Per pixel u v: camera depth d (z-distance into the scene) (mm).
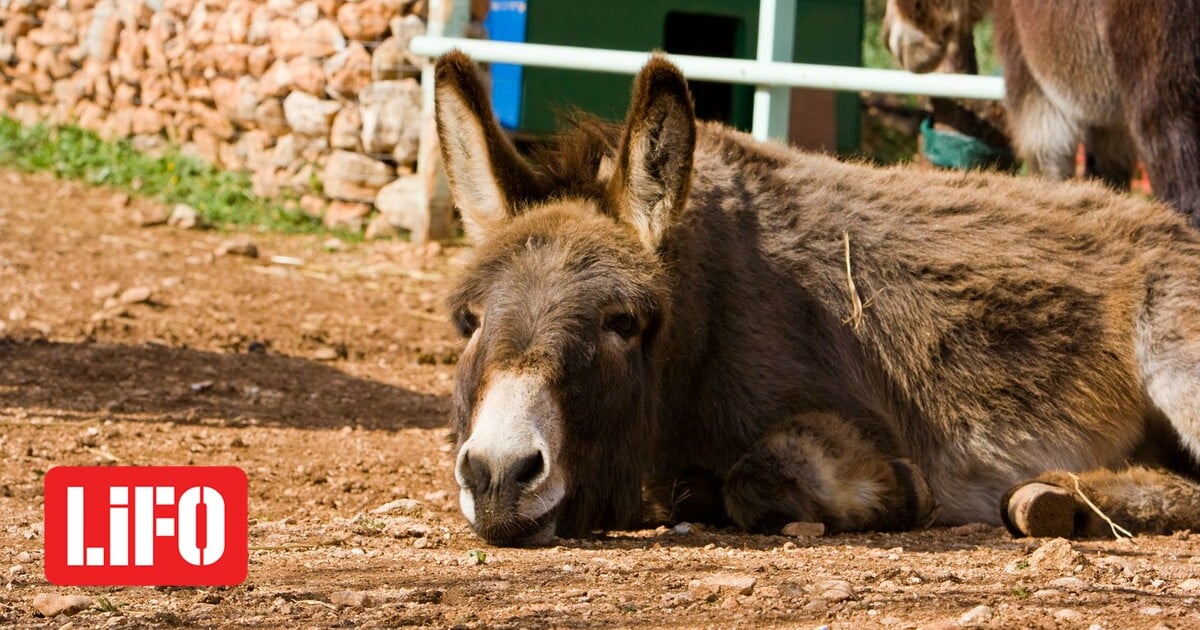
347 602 4523
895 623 4180
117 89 19438
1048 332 6801
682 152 5609
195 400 9586
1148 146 8492
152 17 18688
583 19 16594
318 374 10625
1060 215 7184
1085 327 6805
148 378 10047
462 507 5348
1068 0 9219
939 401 6766
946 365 6766
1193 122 8266
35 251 13836
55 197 16875
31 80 20984
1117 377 6789
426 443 8719
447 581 4848
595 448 5379
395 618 4273
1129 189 10211
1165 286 6715
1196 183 8289
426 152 15406
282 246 15203
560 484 5164
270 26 16625
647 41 16906
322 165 16297
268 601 4570
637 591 4652
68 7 20281
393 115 15664
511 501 5082
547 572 4957
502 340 5199
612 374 5375
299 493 7262
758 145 7121
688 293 6004
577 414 5219
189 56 17828
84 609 4445
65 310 11898
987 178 7551
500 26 16734
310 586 4824
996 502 6789
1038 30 9516
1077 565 5031
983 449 6754
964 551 5578
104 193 17297
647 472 6156
